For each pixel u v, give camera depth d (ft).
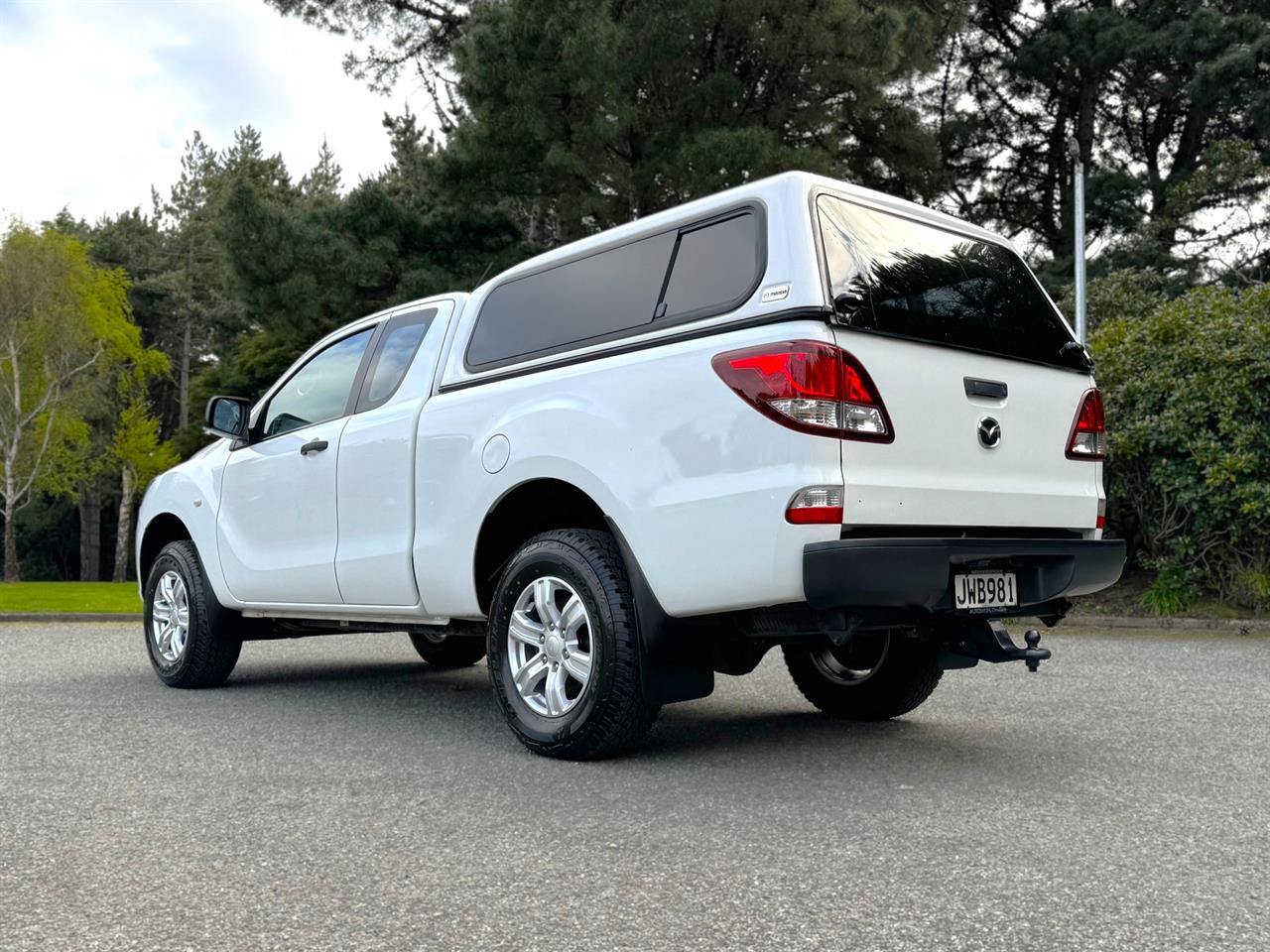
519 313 15.34
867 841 10.23
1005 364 13.44
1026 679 20.94
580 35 53.98
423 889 8.98
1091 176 93.30
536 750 13.97
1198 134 96.48
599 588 13.20
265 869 9.53
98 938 7.97
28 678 22.12
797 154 56.85
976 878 9.17
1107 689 19.71
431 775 13.03
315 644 29.30
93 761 13.98
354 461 16.90
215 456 20.39
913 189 73.72
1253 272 88.53
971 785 12.41
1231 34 85.40
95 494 173.37
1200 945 7.75
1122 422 34.58
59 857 9.90
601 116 56.13
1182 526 34.22
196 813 11.37
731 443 11.89
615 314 13.89
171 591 20.79
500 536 15.19
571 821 10.97
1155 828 10.68
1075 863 9.58
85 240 187.52
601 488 13.12
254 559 18.86
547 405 13.93
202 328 179.63
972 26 94.07
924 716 17.07
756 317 12.03
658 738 15.33
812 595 11.26
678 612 12.51
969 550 12.14
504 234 67.41
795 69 60.85
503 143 60.29
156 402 188.03
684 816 11.13
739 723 16.60
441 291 62.44
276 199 70.33
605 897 8.73
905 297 12.76
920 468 12.20
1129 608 34.30
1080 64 90.33
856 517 11.55
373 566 16.46
